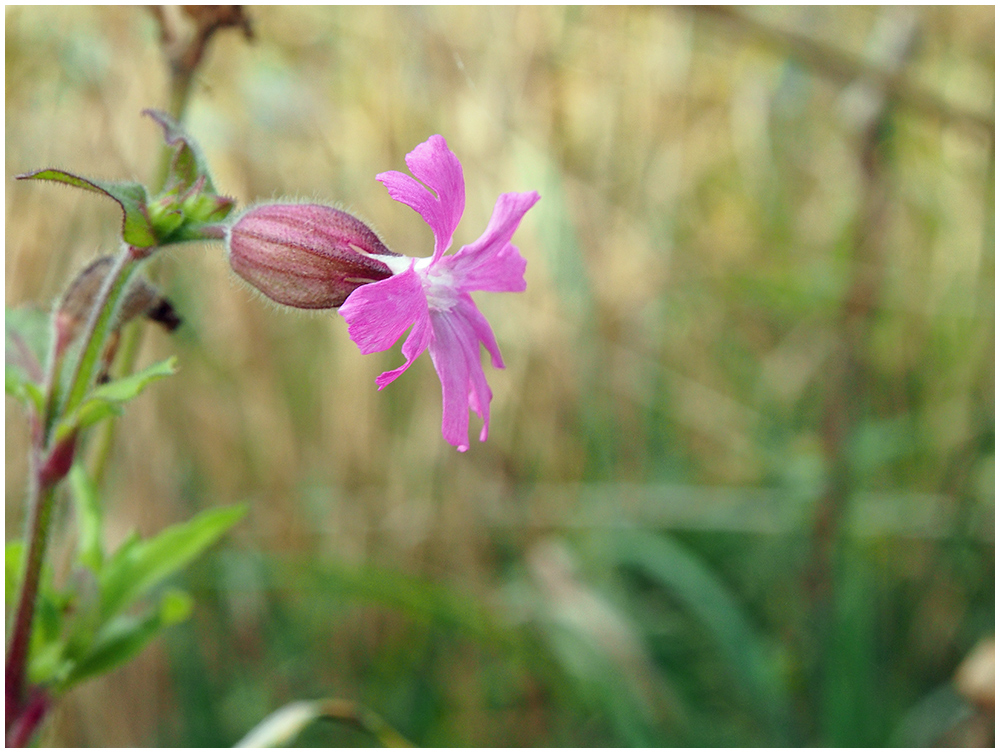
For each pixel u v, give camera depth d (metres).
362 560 0.18
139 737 0.17
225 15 0.13
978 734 0.16
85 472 0.13
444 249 0.11
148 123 0.16
